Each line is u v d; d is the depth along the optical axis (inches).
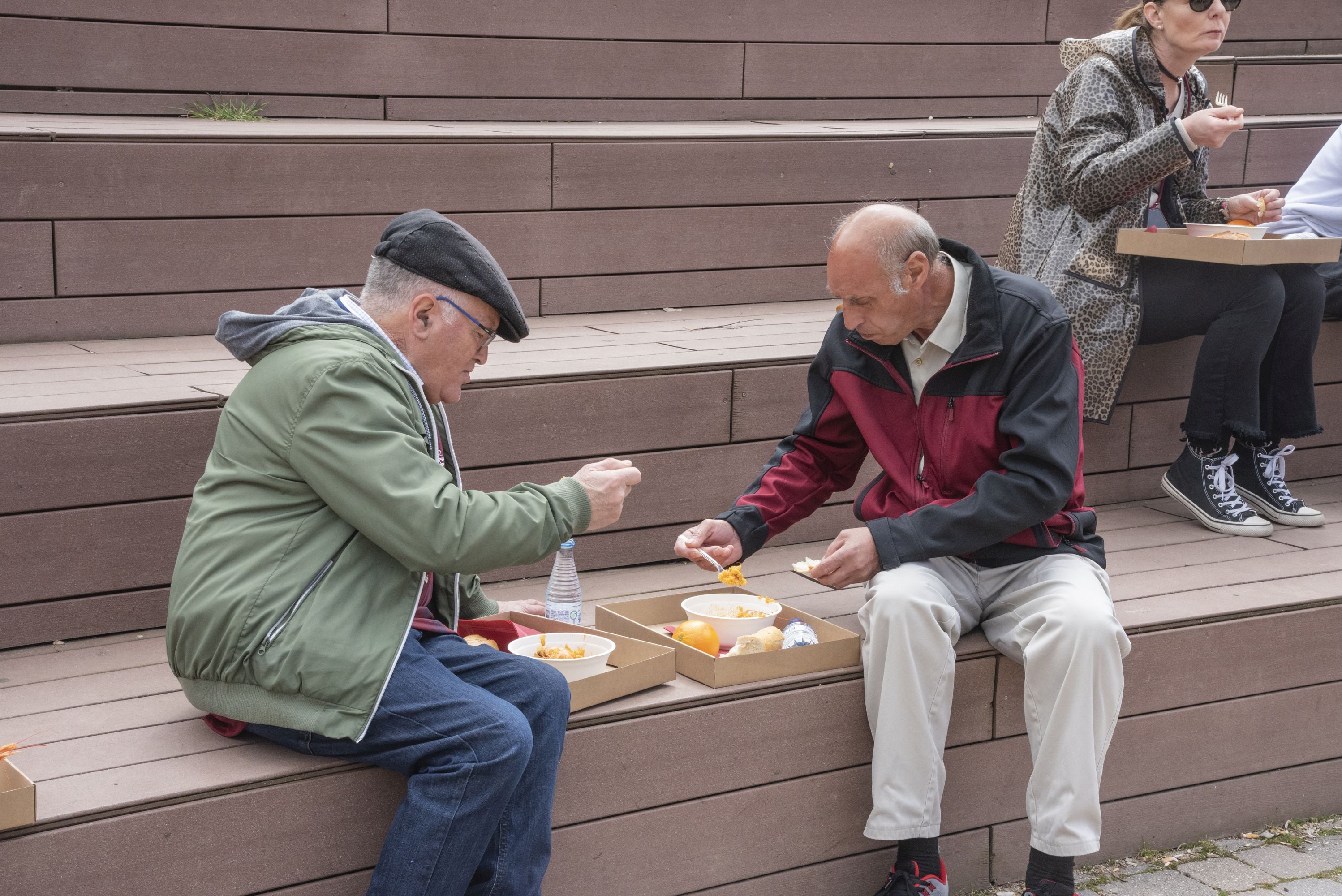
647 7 173.8
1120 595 110.7
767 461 118.6
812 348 127.0
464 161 140.3
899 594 91.2
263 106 156.3
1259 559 122.4
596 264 149.6
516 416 110.2
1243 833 112.6
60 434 93.2
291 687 72.1
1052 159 130.6
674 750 88.0
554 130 153.3
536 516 76.1
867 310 91.5
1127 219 126.5
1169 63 125.6
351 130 140.6
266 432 73.2
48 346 122.2
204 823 73.0
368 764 76.9
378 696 72.5
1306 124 187.5
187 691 76.4
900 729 91.4
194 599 72.9
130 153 124.4
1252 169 185.8
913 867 92.4
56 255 123.1
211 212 129.0
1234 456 132.1
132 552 97.2
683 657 92.4
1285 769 113.3
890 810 91.1
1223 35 123.8
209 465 76.8
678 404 117.0
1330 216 140.9
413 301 76.9
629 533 116.9
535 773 76.5
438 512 71.9
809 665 93.2
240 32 153.4
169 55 150.6
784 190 158.6
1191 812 109.7
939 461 97.3
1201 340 141.4
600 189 147.9
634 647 91.6
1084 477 138.7
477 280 77.0
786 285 160.9
